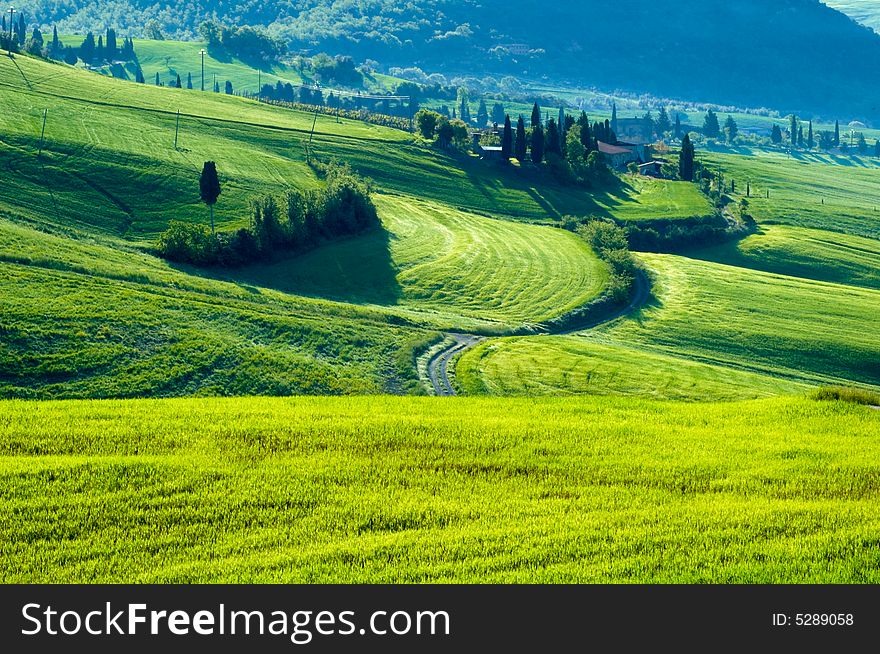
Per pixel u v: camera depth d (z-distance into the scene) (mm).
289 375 70562
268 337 78188
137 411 39531
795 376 97500
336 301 101812
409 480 31688
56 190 117562
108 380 64750
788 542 26688
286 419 38531
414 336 86875
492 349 87312
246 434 36062
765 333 108812
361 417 39406
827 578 24656
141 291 82750
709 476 33188
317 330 81562
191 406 41031
